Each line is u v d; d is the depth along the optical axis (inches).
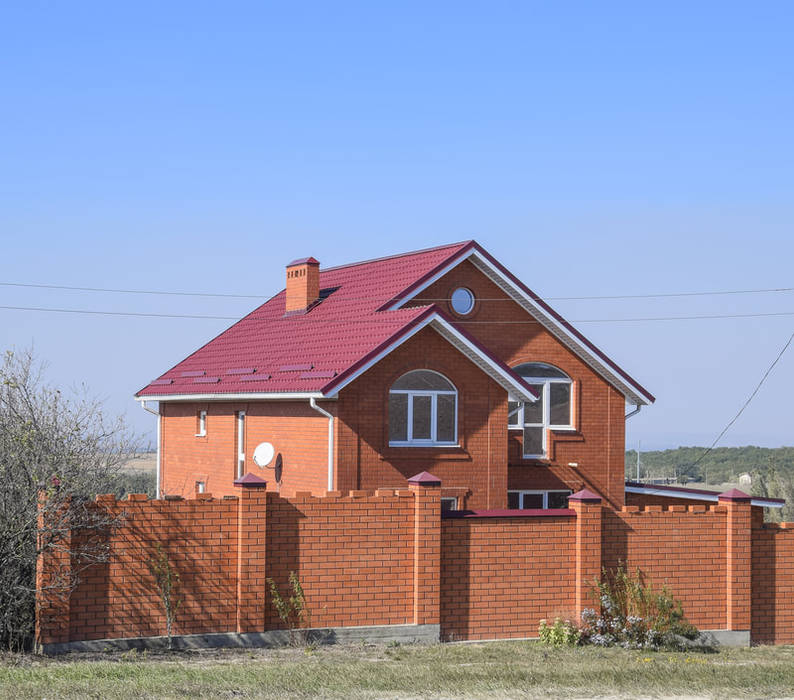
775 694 603.5
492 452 977.5
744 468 3540.8
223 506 694.5
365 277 1194.0
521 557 764.0
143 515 674.2
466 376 971.9
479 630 754.2
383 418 938.7
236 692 544.7
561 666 652.7
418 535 735.1
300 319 1178.6
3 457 634.8
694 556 804.0
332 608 721.6
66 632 650.8
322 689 558.6
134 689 537.6
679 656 734.5
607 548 785.6
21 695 518.6
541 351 1122.0
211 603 690.2
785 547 831.7
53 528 634.8
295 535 714.8
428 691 566.9
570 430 1130.7
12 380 653.9
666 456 4003.4
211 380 1157.1
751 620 820.0
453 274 1085.1
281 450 1011.3
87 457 666.2
